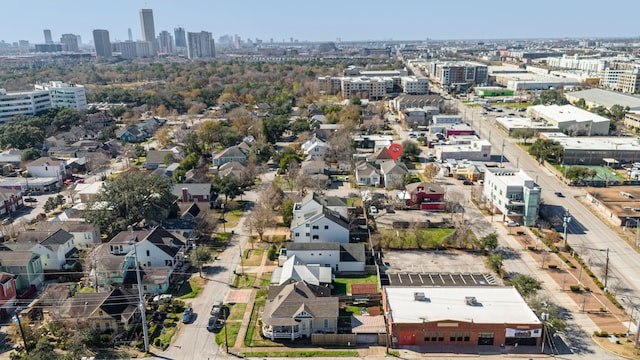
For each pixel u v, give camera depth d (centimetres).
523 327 5659
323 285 7006
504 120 18862
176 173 11756
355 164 13462
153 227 8550
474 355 5575
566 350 5638
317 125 18088
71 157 14562
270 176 13138
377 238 8519
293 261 7312
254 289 7056
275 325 5822
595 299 6719
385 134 18125
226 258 8088
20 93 19938
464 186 12019
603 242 8644
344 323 6166
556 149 13788
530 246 8444
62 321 5956
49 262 7575
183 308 6538
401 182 11700
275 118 18000
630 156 13550
